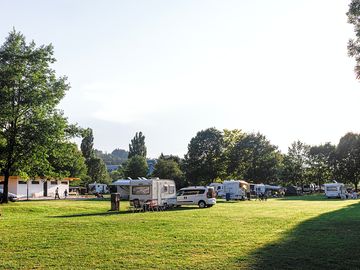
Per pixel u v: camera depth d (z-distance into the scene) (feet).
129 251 43.09
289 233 56.85
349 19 62.90
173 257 40.04
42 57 140.15
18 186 195.52
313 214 90.58
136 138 411.95
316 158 362.53
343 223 69.72
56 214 103.45
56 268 35.50
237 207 123.75
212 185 223.71
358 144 327.26
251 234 55.88
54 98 140.67
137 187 118.01
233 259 39.01
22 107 137.28
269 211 102.01
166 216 85.97
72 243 47.96
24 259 39.14
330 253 41.57
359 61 63.05
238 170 306.96
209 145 296.71
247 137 308.40
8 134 135.64
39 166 144.36
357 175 331.16
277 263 37.24
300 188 305.12
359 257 39.52
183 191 133.18
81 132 148.56
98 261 38.27
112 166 629.10
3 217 85.20
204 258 39.55
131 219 76.59
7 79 131.85
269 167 314.96
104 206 128.88
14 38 139.13
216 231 59.00
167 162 306.55
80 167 302.45
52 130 136.26
